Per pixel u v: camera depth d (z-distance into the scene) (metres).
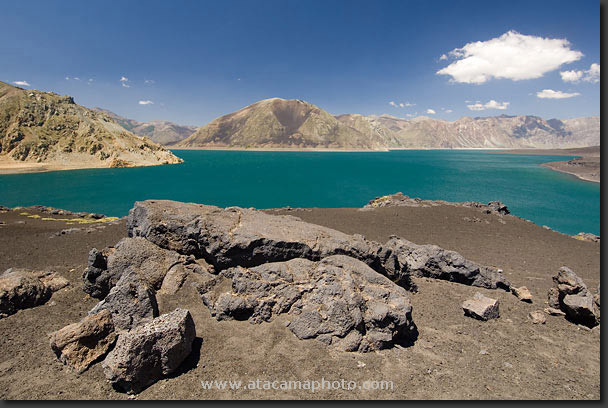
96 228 37.38
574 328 16.80
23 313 15.95
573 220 69.38
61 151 173.25
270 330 13.91
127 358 10.84
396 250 25.47
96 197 89.62
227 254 17.56
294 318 14.36
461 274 22.80
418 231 41.34
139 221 20.22
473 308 17.38
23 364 12.33
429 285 21.88
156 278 16.70
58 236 33.47
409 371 12.31
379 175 163.88
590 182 138.62
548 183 134.50
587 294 17.59
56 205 78.00
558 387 11.77
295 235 19.00
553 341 15.36
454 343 14.57
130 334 11.35
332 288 14.69
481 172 185.62
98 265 17.42
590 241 42.31
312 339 13.53
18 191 98.88
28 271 18.59
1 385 11.22
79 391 11.09
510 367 12.94
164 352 11.54
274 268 15.91
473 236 40.25
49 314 15.99
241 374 11.77
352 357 12.86
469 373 12.43
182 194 96.81
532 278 26.53
